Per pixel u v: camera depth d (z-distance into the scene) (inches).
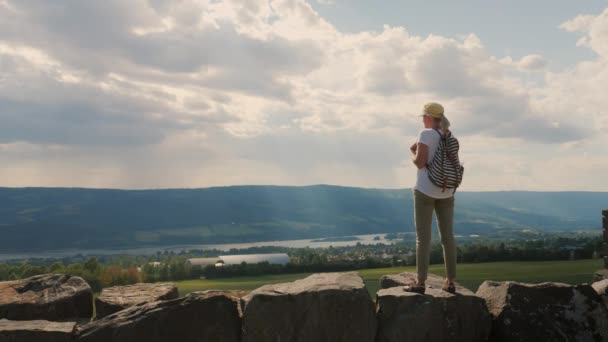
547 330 251.3
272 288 245.6
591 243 3747.5
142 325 230.8
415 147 273.3
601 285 299.3
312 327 230.8
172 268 3823.8
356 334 231.6
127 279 3070.9
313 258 4355.3
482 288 288.5
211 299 237.8
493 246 3853.3
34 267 3287.4
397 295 246.1
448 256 262.7
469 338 251.4
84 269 2989.7
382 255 5241.1
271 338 231.6
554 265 2982.3
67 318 292.8
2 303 282.5
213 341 234.1
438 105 264.5
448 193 257.3
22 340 227.5
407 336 237.5
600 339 251.0
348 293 234.2
